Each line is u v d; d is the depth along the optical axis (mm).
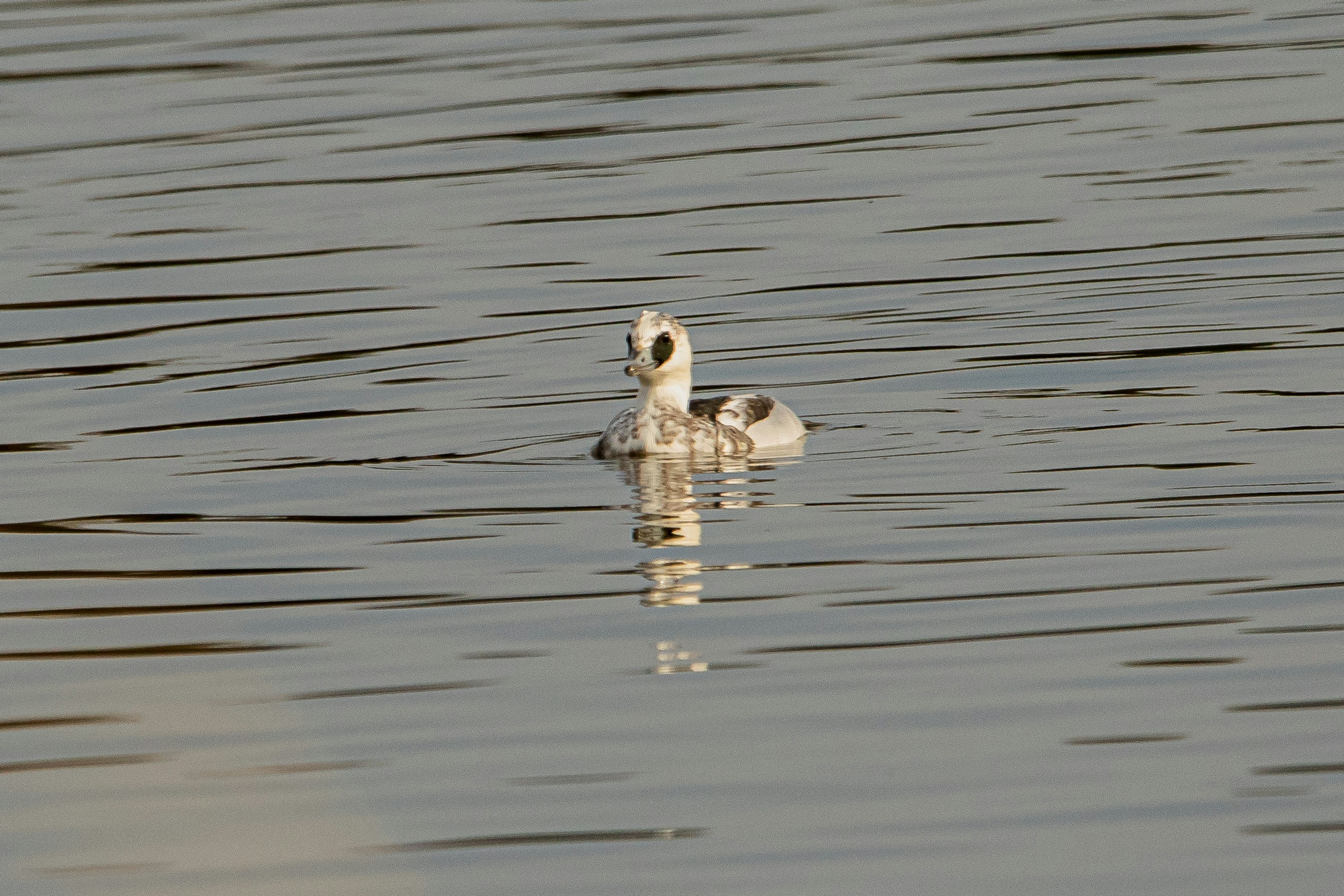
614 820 10633
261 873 10000
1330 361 19906
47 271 26078
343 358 21969
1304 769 10891
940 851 10188
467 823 10617
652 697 12312
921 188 28547
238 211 28719
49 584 14961
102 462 18422
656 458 18016
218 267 26078
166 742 11812
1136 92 33531
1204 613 13352
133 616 14164
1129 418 18469
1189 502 15859
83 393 20922
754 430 18422
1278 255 24203
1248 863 9898
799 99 34094
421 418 19734
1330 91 32656
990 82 34812
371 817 10648
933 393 19812
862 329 22328
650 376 18391
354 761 11445
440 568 15086
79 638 13734
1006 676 12414
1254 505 15672
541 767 11320
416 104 34469
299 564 15297
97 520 16609
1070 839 10250
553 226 27469
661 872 10062
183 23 42531
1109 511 15750
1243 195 27125
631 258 25750
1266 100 32406
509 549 15516
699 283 24484
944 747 11414
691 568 14891
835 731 11695
